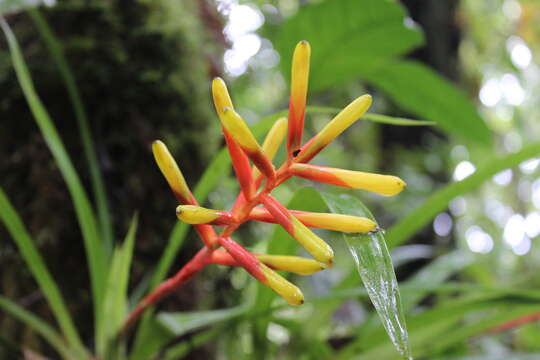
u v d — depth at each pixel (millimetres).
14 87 530
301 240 267
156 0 562
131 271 534
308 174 276
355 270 500
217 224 284
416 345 500
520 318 504
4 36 537
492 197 1743
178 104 568
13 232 402
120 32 551
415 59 1111
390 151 1157
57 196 528
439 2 1106
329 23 662
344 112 279
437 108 823
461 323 669
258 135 395
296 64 275
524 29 1442
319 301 437
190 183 573
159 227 550
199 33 637
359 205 297
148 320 437
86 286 528
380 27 669
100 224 516
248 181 281
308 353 523
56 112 542
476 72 1432
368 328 549
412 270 880
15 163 528
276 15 1145
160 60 562
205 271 592
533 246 1315
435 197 435
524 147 410
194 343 460
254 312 441
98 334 427
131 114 551
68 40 539
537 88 1744
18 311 426
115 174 546
